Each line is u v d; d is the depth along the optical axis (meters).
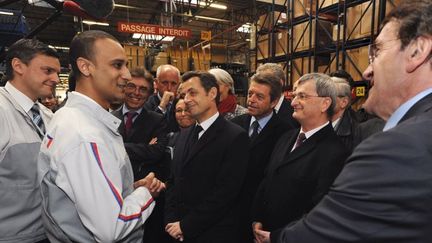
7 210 1.04
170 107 2.41
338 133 1.75
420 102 0.53
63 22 9.32
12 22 1.88
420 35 0.52
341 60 3.82
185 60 6.69
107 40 0.88
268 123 1.71
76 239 0.79
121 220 0.77
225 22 9.43
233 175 1.34
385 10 3.16
